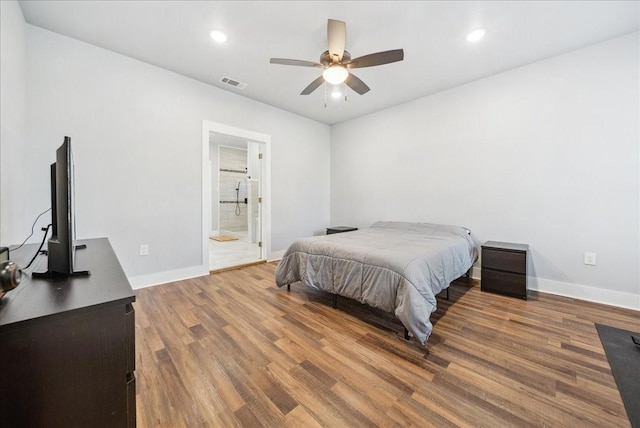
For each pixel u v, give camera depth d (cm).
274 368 157
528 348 178
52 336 68
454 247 263
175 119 315
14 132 194
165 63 291
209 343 184
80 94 252
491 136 319
